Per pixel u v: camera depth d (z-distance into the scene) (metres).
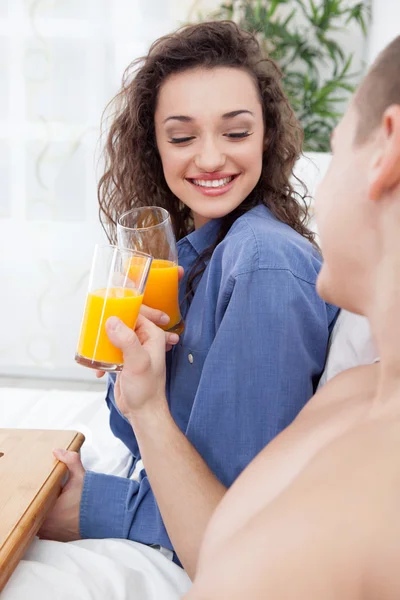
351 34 3.91
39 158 3.64
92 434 1.87
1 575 0.96
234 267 1.23
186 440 1.11
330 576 0.34
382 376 0.49
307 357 1.22
